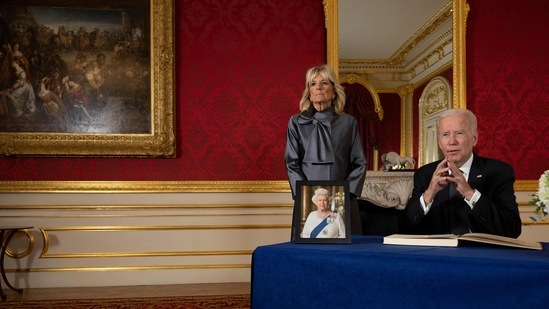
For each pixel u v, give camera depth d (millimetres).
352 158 3113
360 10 5062
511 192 2162
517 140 5199
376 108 5004
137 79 4949
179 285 4809
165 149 4895
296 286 1524
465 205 2174
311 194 1780
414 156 4973
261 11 5117
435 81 5055
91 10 4938
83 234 4840
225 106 5047
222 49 5070
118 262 4852
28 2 4871
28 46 4863
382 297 1394
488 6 5266
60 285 4766
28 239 4785
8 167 4797
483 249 1528
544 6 5332
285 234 5051
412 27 5094
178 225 4949
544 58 5285
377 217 4887
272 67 5102
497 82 5219
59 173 4852
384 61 5035
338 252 1469
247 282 4965
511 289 1232
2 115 4789
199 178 5000
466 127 2109
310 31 5148
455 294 1301
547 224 5176
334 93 3186
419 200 2072
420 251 1468
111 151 4859
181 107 5016
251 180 5039
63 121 4867
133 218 4902
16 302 4012
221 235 4996
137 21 4965
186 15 5059
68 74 4898
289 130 3117
